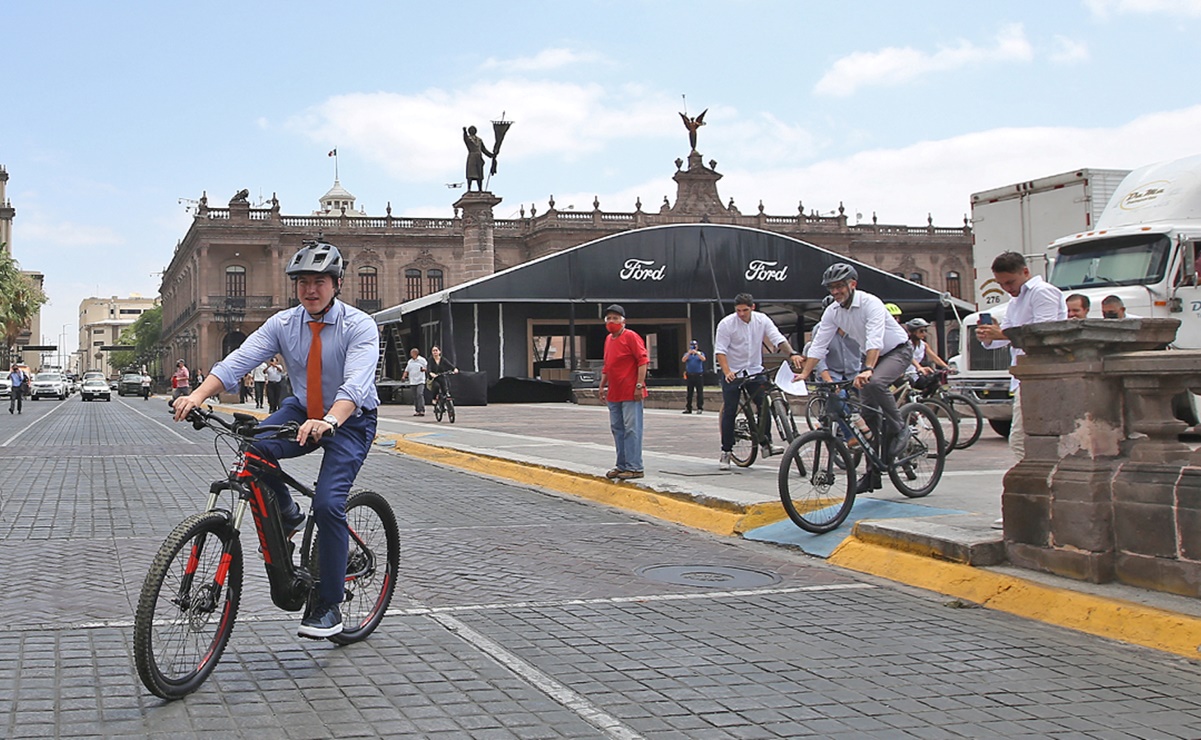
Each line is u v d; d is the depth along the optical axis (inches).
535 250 3294.8
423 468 565.3
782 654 201.0
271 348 193.9
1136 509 234.5
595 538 335.0
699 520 360.5
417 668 187.9
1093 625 221.0
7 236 4195.4
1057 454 250.2
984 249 803.4
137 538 321.4
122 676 179.9
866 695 176.7
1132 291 576.4
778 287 1583.4
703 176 3225.9
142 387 2955.2
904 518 320.2
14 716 159.2
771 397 452.8
